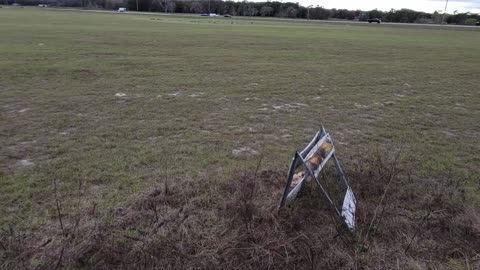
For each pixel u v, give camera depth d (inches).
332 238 134.6
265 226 138.3
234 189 168.9
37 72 474.6
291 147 247.9
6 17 1913.1
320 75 549.0
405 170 208.7
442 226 147.5
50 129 262.1
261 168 204.1
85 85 414.9
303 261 123.0
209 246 127.1
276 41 1104.8
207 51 789.2
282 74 544.4
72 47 751.7
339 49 951.0
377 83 503.8
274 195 162.1
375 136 278.8
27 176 185.5
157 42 930.1
